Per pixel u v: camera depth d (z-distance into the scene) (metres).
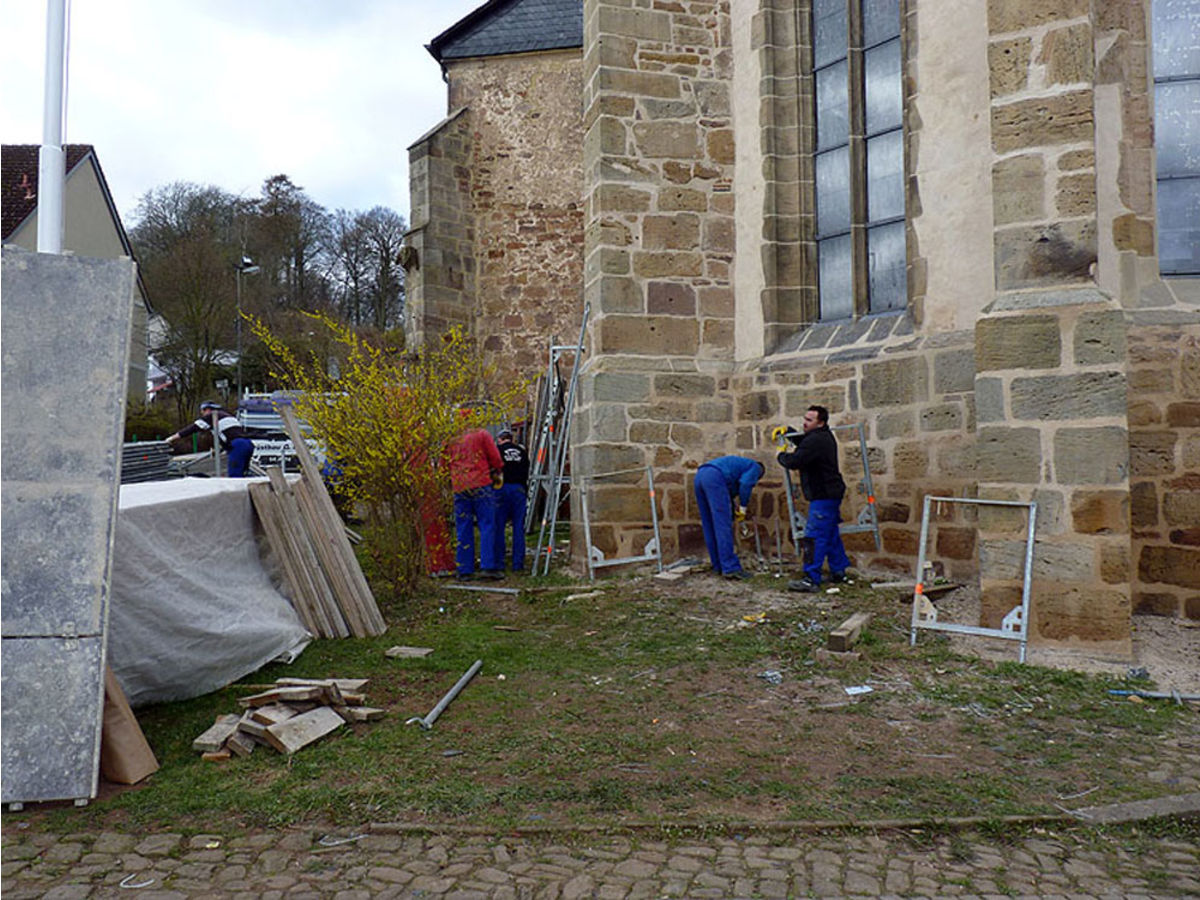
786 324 9.09
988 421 5.92
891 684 5.19
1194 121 6.69
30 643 3.79
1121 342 5.50
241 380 31.12
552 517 9.63
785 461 7.62
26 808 3.71
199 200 40.62
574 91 16.81
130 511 4.85
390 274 45.72
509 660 5.92
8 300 3.89
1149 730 4.44
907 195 7.95
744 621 6.59
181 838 3.43
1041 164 5.86
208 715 4.86
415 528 8.16
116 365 4.02
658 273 9.16
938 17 7.65
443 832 3.45
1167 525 6.29
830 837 3.40
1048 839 3.39
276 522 6.38
